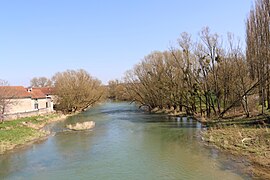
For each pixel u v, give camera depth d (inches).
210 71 1563.7
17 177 660.7
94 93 2827.3
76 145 1005.8
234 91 1435.8
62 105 2458.2
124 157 809.5
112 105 3516.2
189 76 1722.4
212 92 1605.6
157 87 2220.7
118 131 1296.8
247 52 1466.5
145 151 871.1
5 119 1482.5
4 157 840.9
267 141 813.2
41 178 650.8
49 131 1316.4
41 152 899.4
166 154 818.2
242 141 855.1
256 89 1379.2
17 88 2016.5
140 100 2704.2
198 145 908.0
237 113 1445.6
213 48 1526.8
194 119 1620.3
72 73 2805.1
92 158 814.5
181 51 1904.5
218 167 661.9
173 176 621.9
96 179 631.8
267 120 1102.4
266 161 661.9
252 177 579.2
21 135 1128.8
